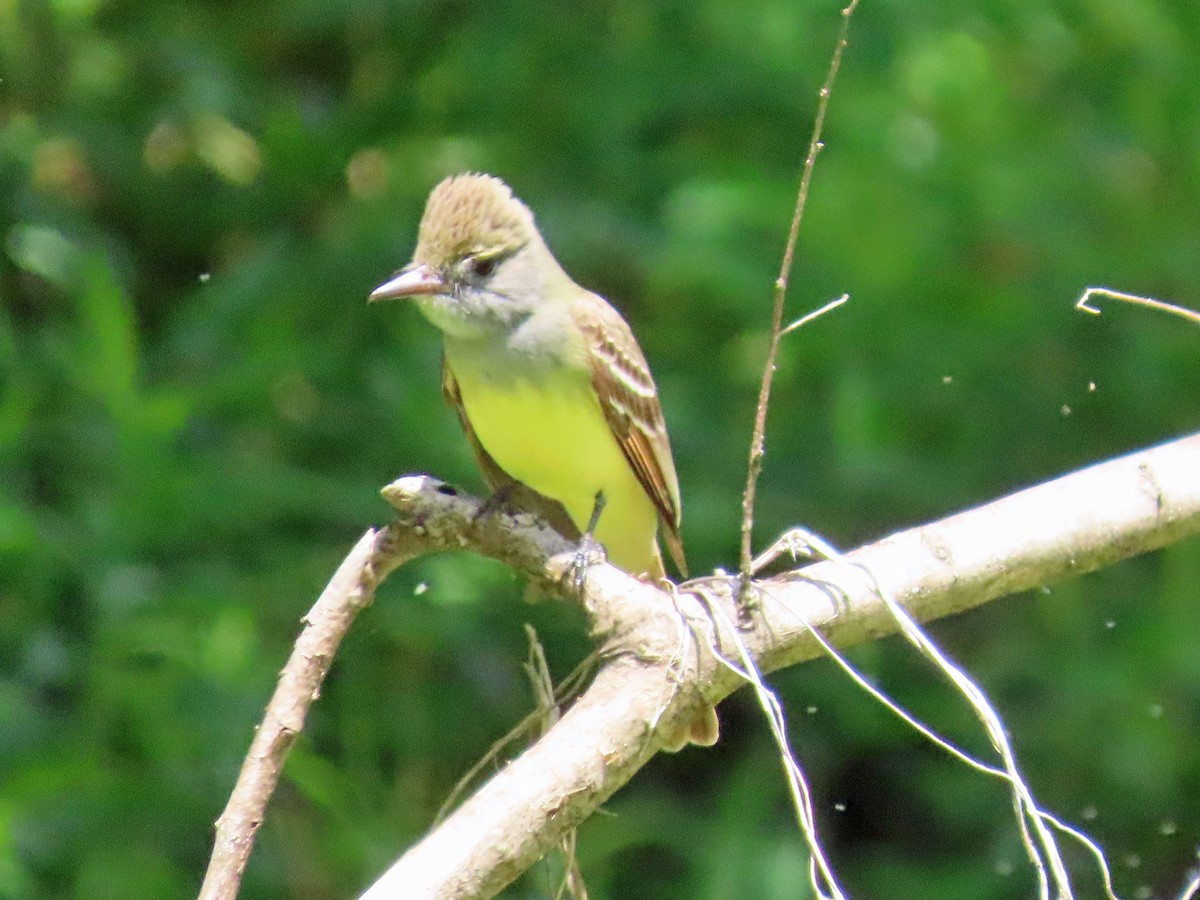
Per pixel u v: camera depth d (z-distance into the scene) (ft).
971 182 39.24
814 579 16.84
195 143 41.86
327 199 42.11
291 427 38.22
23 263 36.88
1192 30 41.01
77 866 31.99
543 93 41.39
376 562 17.01
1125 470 17.75
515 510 26.89
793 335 39.29
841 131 39.83
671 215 38.50
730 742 39.93
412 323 38.88
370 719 35.53
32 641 32.76
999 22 40.19
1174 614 38.06
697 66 40.22
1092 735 37.81
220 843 15.64
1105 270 40.06
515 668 37.06
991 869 37.81
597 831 36.09
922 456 39.99
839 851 39.63
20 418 33.55
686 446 39.19
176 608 33.35
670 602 16.35
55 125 39.91
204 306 37.83
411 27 42.11
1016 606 39.91
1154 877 37.52
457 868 14.58
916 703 39.04
